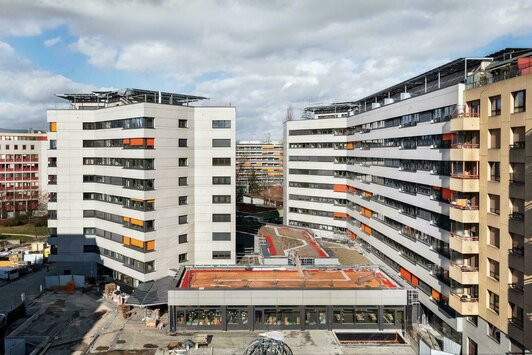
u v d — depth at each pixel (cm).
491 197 3678
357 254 7312
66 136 6488
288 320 4500
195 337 4244
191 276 5000
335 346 4106
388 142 6112
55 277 6100
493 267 3656
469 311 3816
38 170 12256
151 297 5003
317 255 6250
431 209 4678
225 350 4022
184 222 6031
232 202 6166
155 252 5719
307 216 8950
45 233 10194
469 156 3797
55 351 4059
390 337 4403
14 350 3984
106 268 6456
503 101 3444
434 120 4622
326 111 9444
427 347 3803
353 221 7981
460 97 4044
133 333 4469
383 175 6322
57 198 6525
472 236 3928
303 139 8950
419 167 5053
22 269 7188
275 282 4762
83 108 7000
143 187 5578
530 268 3161
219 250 6194
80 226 6556
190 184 6084
